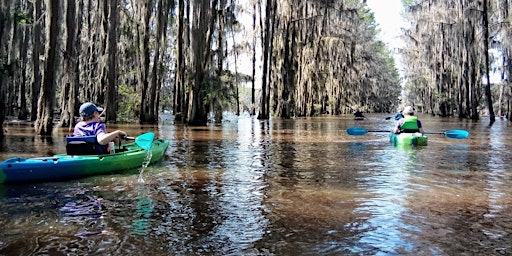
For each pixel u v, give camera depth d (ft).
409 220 18.65
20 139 50.42
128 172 29.35
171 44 144.97
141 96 88.89
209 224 17.88
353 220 18.58
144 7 88.63
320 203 21.44
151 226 17.56
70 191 23.52
